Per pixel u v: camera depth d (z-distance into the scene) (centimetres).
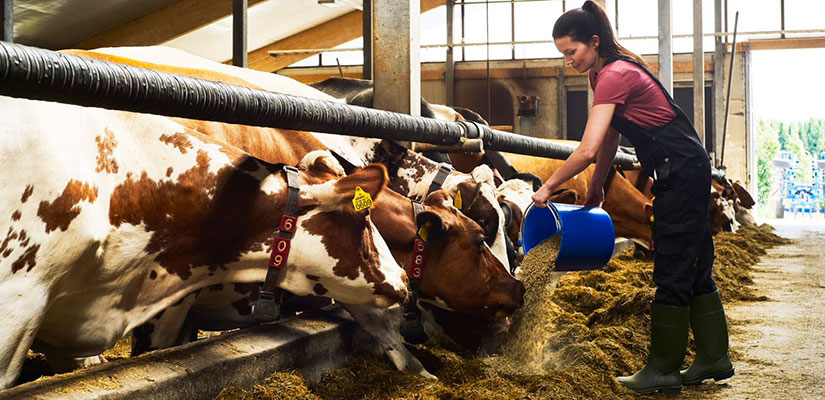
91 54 319
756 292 668
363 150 430
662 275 334
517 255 445
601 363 342
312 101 303
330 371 314
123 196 267
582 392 306
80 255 248
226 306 315
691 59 2342
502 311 345
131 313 277
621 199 744
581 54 349
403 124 369
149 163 275
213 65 425
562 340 363
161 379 229
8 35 604
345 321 340
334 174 296
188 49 2019
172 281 283
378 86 470
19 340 234
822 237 1485
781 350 416
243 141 348
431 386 300
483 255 347
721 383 348
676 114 339
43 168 233
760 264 941
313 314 346
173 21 1625
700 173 333
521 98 2334
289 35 2128
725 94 2355
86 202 249
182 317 295
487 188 396
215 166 281
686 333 333
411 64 463
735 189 1630
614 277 595
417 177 421
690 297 335
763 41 2323
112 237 263
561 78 2331
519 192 462
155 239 274
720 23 2348
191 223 278
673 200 333
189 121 333
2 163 221
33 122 232
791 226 2086
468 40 2405
